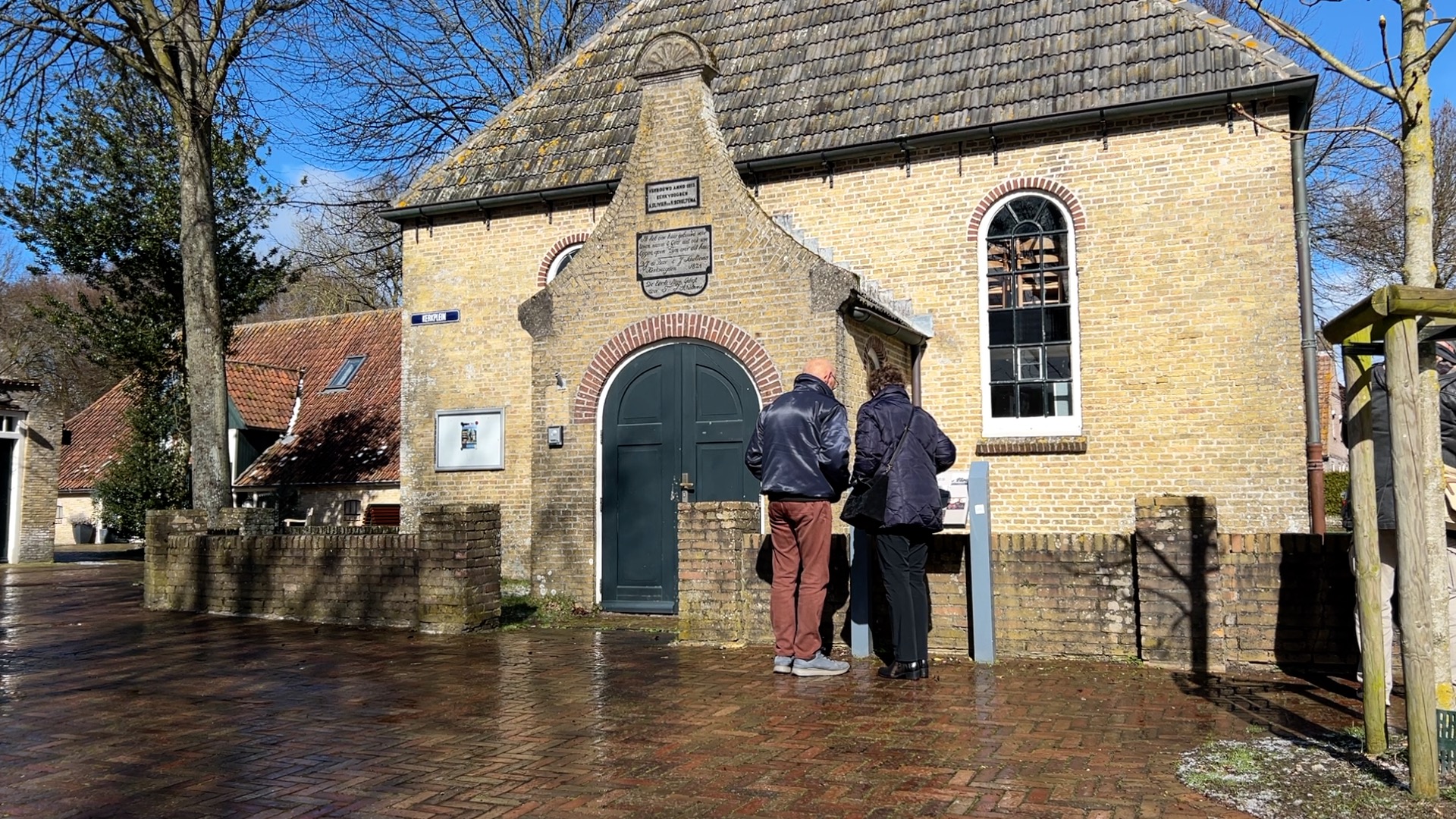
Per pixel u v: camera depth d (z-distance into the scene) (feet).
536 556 39.52
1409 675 14.84
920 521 23.00
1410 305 14.61
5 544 78.13
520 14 86.02
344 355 91.45
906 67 48.03
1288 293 39.93
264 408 85.35
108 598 46.78
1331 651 23.20
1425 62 16.92
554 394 39.96
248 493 81.25
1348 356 16.69
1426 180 16.88
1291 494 39.37
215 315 47.75
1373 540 16.58
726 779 16.05
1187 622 24.00
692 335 38.22
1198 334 40.98
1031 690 22.06
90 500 109.81
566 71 56.49
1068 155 43.47
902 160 46.06
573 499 39.19
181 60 47.32
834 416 24.40
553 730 19.25
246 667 26.27
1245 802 14.53
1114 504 41.68
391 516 74.23
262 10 48.21
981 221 44.86
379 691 23.06
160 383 78.95
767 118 48.93
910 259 45.68
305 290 144.25
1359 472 16.71
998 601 25.96
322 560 35.70
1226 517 40.09
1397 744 17.10
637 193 39.68
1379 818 13.91
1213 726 18.85
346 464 78.23
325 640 30.86
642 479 38.55
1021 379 44.21
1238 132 40.93
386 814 14.66
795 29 52.34
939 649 26.30
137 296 73.82
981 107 44.80
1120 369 42.01
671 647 28.50
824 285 36.47
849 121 47.09
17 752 18.13
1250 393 40.14
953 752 17.39
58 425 81.76
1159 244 41.81
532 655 27.58
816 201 47.44
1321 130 18.03
